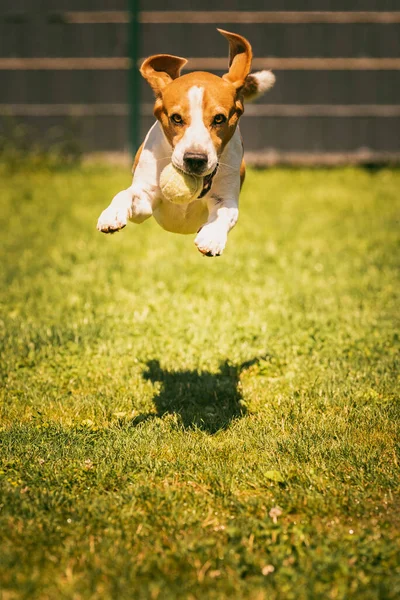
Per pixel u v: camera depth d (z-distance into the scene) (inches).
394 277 374.3
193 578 149.6
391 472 192.4
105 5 688.4
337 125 701.3
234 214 204.4
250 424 221.5
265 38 690.2
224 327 298.4
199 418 226.4
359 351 278.4
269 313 316.2
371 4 685.3
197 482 189.3
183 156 186.2
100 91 697.0
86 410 234.2
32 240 443.2
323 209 533.6
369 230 471.8
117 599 142.6
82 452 201.0
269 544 160.6
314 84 694.5
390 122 698.8
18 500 175.0
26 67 692.7
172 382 254.7
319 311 322.0
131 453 201.6
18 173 659.4
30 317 315.3
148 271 378.9
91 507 173.0
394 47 689.0
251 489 187.5
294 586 147.2
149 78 205.5
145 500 178.4
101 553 155.8
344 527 169.3
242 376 260.4
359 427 219.0
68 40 692.1
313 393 243.6
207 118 192.5
